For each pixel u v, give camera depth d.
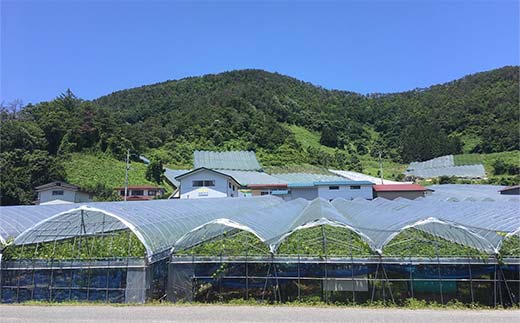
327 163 96.25
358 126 144.62
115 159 79.00
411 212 22.36
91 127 82.19
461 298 13.50
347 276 14.02
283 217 24.48
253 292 14.23
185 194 48.06
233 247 14.95
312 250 14.69
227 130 104.31
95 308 12.59
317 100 166.88
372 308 12.55
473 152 110.00
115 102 152.00
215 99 131.75
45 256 14.59
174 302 13.93
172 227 18.22
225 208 29.38
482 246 14.18
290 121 136.62
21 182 53.75
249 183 55.94
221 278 14.46
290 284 14.21
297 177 64.38
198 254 14.70
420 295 13.63
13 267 14.34
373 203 32.56
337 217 19.33
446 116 136.62
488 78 158.25
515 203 23.61
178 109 126.88
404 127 141.62
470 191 47.09
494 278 13.59
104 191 58.53
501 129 109.00
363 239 14.68
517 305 13.12
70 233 15.93
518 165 81.50
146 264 14.12
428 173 87.88
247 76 183.25
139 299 13.73
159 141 96.81
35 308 12.59
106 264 14.19
